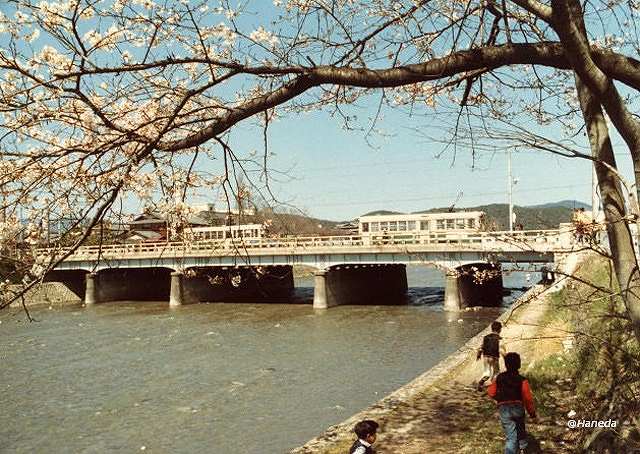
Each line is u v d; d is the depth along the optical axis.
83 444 16.12
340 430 9.80
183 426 17.30
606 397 8.23
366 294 53.34
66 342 32.62
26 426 17.84
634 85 3.67
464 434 8.80
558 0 3.54
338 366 24.56
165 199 5.18
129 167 3.99
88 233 3.93
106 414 18.81
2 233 3.97
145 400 20.30
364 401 19.06
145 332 36.06
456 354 15.24
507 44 4.04
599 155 4.18
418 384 12.23
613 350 8.86
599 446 6.82
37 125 4.20
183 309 48.72
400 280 57.72
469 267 40.97
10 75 4.18
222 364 25.88
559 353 12.12
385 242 43.31
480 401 10.66
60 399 20.77
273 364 25.48
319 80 4.26
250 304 51.38
